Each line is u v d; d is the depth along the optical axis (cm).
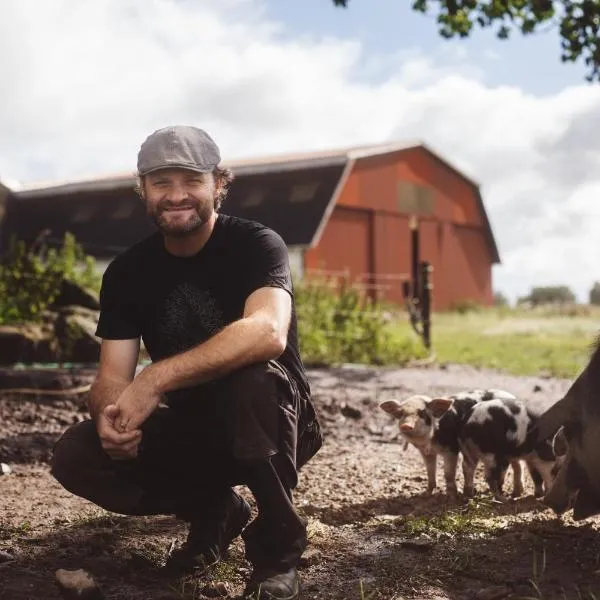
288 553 325
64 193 3497
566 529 418
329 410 836
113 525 440
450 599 335
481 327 2356
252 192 3112
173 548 398
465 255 3941
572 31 1072
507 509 463
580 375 385
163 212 332
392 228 3422
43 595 340
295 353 349
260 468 322
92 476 340
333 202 2934
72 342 1118
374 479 545
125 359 350
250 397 315
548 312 3147
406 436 476
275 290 333
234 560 377
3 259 1277
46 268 1269
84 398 843
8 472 568
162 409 353
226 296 346
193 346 349
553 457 465
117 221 3356
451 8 1120
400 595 339
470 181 3888
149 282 352
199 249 346
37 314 1148
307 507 474
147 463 346
